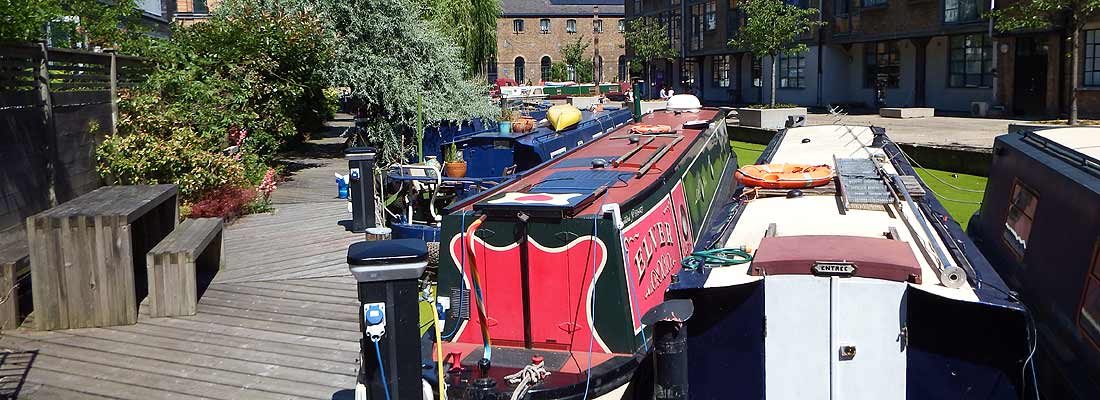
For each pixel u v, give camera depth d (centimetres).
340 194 1408
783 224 622
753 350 473
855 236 514
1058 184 637
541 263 561
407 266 425
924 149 1805
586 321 556
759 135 2523
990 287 465
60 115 1020
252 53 1550
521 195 609
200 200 1193
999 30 2411
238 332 755
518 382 517
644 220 633
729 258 529
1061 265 595
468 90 1959
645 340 572
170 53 1341
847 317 456
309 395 624
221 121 1312
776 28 3144
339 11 1861
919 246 550
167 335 748
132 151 1143
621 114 1606
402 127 1891
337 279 903
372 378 434
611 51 6875
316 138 2516
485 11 3194
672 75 4994
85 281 762
